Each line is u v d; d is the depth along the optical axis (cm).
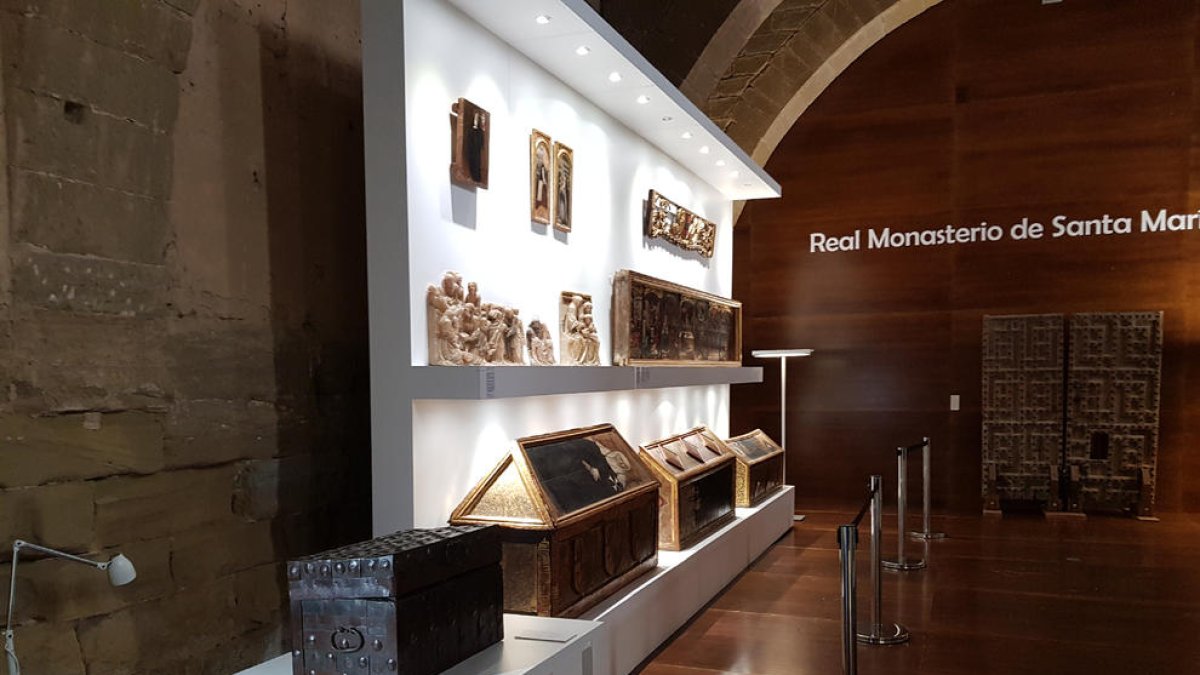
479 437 433
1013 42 994
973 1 1005
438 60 394
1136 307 957
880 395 1059
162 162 334
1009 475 993
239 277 374
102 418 309
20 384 279
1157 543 810
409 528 371
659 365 649
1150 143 947
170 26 338
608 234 597
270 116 394
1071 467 972
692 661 482
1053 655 491
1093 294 971
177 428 341
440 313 384
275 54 398
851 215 1066
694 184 785
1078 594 625
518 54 471
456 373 357
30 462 282
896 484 1052
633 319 601
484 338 415
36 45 286
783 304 1098
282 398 399
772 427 1106
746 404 1117
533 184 480
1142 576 679
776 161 1097
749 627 543
